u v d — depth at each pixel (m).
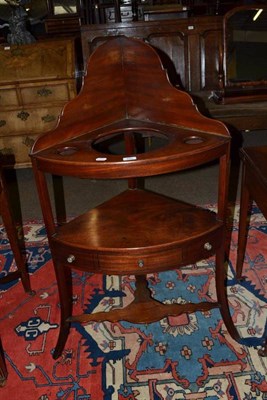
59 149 1.23
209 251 1.30
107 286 1.83
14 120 2.92
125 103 1.43
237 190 2.63
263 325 1.55
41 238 2.25
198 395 1.29
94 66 1.29
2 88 2.82
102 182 2.98
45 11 3.72
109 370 1.40
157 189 2.80
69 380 1.37
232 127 2.65
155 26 3.08
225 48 2.84
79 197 2.77
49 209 1.26
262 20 2.80
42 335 1.57
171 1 3.97
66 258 1.27
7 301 1.77
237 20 2.82
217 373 1.36
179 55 3.15
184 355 1.44
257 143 3.40
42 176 1.21
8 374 1.40
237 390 1.30
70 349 1.49
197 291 1.77
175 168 1.13
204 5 4.11
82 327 1.59
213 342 1.49
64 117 1.27
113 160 1.10
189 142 1.21
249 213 2.32
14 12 3.02
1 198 1.62
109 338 1.54
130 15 3.97
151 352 1.46
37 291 1.83
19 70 2.86
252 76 2.91
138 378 1.36
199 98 2.98
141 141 2.98
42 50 2.95
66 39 3.04
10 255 2.12
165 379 1.35
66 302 1.41
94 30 3.06
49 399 1.30
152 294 1.76
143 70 1.34
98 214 1.42
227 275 1.84
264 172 1.37
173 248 1.21
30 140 2.98
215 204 2.53
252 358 1.41
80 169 1.12
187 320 1.60
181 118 1.33
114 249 1.19
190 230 1.26
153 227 1.30
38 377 1.39
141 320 1.44
